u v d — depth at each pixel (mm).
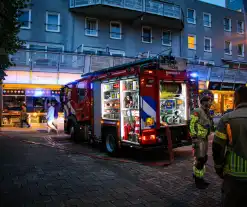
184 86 7707
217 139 2604
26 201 4309
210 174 5887
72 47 21578
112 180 5496
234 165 2484
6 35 7051
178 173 6031
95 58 19047
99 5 20781
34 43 20391
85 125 10172
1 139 11930
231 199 2496
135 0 22047
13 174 5941
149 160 7477
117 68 8289
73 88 11172
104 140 8586
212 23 29188
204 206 4113
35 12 20484
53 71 18016
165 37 26078
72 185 5148
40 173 6035
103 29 22828
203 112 4980
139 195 4598
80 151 9031
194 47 27812
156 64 7137
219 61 29484
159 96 7148
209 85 22047
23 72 17250
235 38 31000
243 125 2455
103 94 8672
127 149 8086
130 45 23953
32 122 17844
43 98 18406
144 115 6875
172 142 7371
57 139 12164
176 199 4406
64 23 21391
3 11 6723
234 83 23609
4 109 17438
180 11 24531
